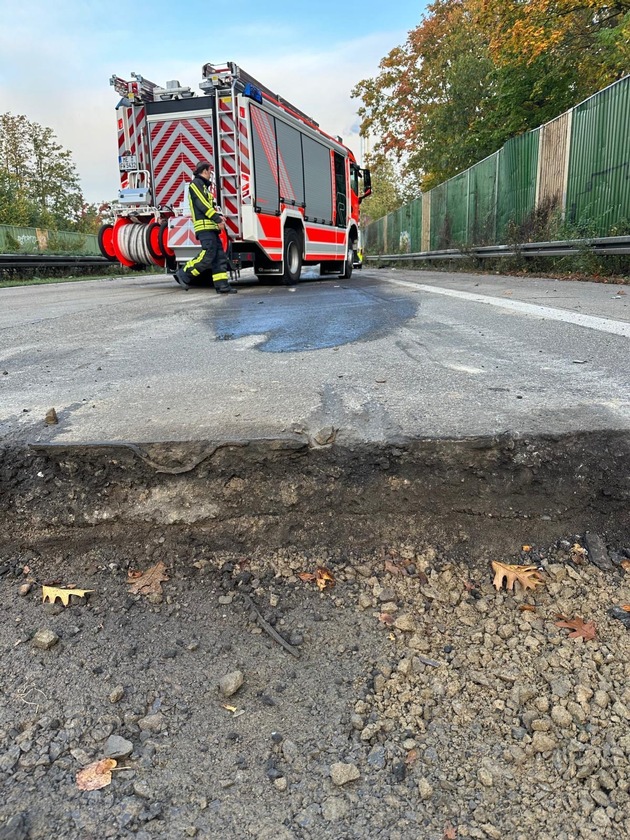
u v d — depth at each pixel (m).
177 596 2.06
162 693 1.69
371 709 1.63
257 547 2.22
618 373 3.15
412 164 31.39
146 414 2.62
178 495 2.26
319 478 2.25
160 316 6.41
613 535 2.17
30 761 1.49
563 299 6.76
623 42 13.11
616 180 9.86
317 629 1.91
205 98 9.64
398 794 1.41
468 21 24.91
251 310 6.75
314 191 12.09
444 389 2.90
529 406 2.57
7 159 42.59
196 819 1.36
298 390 2.96
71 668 1.78
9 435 2.41
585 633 1.82
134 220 10.63
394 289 9.33
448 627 1.89
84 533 2.26
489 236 14.98
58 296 10.20
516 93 18.41
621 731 1.52
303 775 1.46
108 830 1.33
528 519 2.21
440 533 2.21
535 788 1.42
